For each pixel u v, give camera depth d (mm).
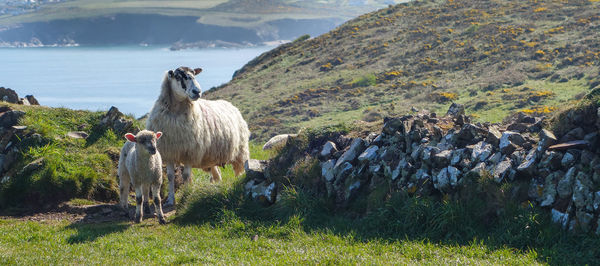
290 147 10555
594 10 53438
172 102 10750
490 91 38594
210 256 7418
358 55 57781
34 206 11000
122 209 10883
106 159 12500
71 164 11898
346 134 10477
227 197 9766
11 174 11445
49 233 8789
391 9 75250
